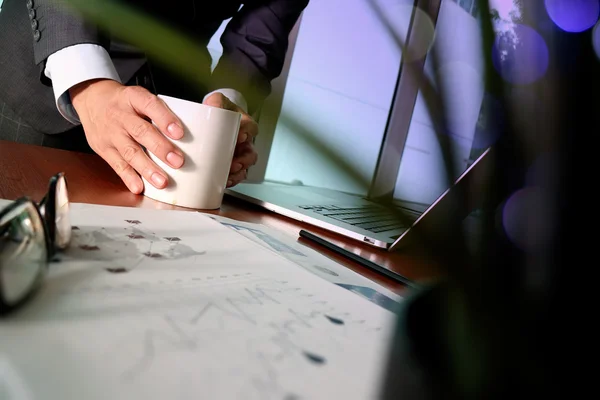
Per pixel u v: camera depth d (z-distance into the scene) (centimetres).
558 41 10
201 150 54
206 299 27
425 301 15
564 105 11
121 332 21
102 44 65
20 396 15
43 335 19
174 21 76
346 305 32
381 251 57
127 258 30
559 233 11
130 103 55
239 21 85
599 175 11
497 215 12
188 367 19
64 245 29
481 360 12
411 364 14
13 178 48
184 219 46
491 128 11
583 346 12
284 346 23
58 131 96
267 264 37
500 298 12
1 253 20
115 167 57
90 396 16
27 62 89
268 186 85
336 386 20
